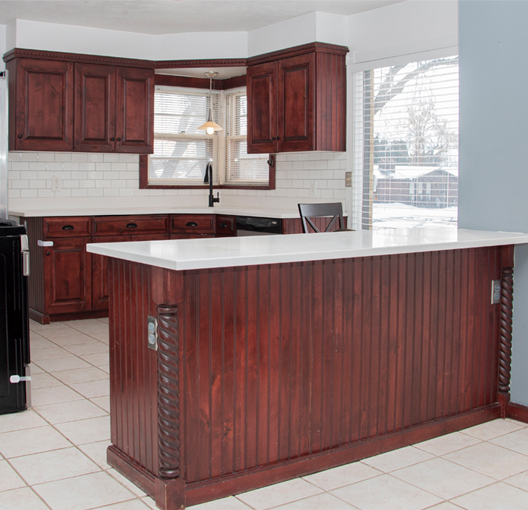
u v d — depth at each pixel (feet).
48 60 16.76
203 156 20.72
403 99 15.14
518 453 8.60
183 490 6.97
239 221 17.17
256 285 7.38
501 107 9.99
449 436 9.23
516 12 9.69
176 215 18.10
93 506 7.02
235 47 17.75
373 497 7.29
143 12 15.80
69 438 9.00
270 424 7.62
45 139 16.89
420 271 8.87
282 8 15.48
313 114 15.94
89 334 15.33
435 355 9.16
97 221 16.89
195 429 7.07
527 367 9.83
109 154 18.95
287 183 18.44
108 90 17.56
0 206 11.54
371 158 16.06
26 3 15.05
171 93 19.99
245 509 6.98
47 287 16.37
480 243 8.71
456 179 14.02
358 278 8.23
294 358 7.74
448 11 14.01
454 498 7.28
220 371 7.20
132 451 7.76
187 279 6.88
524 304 9.82
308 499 7.23
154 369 7.14
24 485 7.53
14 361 9.92
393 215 15.55
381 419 8.62
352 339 8.23
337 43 16.21
